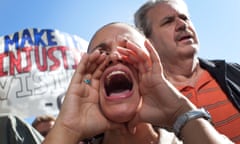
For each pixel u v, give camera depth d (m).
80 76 1.99
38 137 2.71
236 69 3.06
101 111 1.96
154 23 3.29
